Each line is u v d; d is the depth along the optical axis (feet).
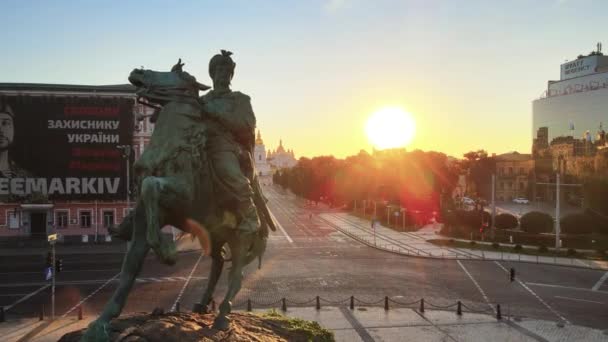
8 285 109.29
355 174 348.79
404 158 295.69
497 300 96.22
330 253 161.38
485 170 414.62
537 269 132.57
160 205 26.91
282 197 549.54
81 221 183.32
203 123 30.25
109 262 141.28
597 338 71.87
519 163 452.35
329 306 90.17
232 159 30.78
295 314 84.43
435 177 288.92
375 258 150.82
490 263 142.41
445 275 122.62
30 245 171.53
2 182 176.76
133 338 25.67
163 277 117.50
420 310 86.89
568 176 358.84
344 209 381.81
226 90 32.71
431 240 192.65
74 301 94.58
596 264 140.97
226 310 30.35
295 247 176.24
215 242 32.73
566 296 100.53
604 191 199.11
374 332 73.97
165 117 29.45
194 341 27.04
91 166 181.98
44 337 70.79
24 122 177.58
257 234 33.78
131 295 98.37
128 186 173.47
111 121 182.19
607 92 403.54
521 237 187.21
